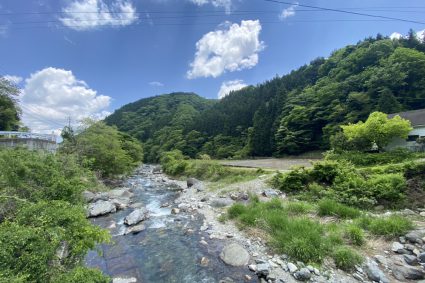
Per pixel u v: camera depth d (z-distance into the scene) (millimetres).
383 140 17625
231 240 8148
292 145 37156
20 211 4223
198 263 6859
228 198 13500
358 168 13078
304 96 42625
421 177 10297
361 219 7957
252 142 45188
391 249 6414
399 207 9469
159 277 6191
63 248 4484
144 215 11383
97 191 16703
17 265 3074
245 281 5816
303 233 7023
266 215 8984
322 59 58000
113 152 22062
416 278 5309
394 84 30234
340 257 5949
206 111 75938
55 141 20953
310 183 12867
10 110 24766
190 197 15891
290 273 5828
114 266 6777
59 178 6355
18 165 5828
